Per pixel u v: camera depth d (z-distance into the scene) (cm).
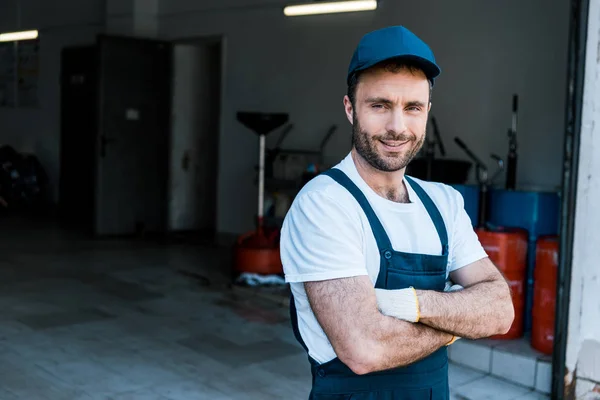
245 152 678
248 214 678
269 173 600
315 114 624
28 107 943
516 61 488
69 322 420
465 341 364
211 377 338
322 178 136
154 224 747
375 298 126
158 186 744
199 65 754
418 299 126
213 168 779
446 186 151
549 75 470
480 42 509
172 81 738
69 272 559
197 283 535
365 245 131
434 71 130
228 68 687
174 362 357
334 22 604
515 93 489
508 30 492
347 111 138
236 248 529
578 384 299
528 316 379
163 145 742
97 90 699
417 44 127
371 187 137
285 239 135
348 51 596
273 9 647
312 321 134
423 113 132
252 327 425
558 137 466
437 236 139
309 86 627
